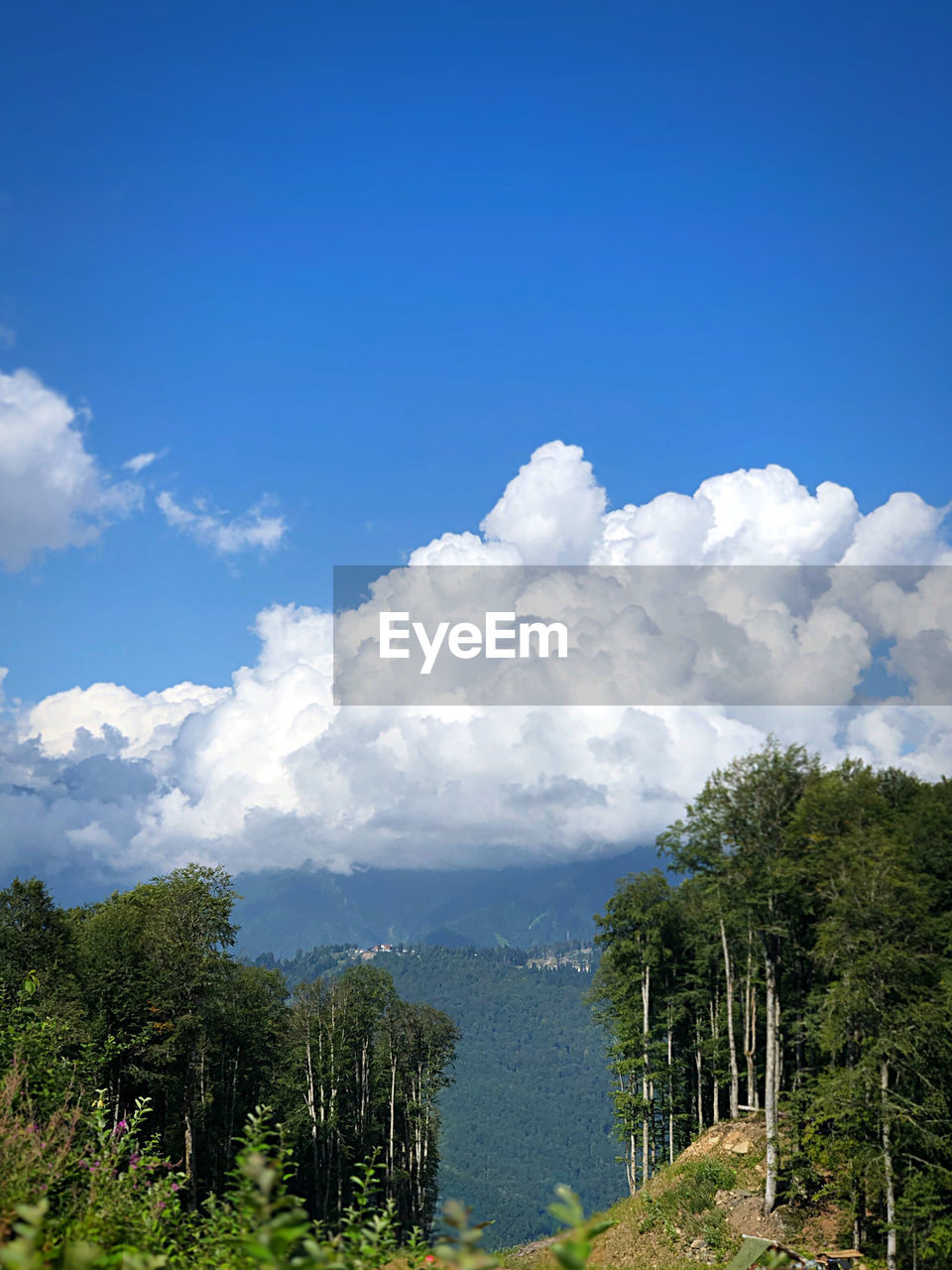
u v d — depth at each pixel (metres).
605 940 47.72
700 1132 46.81
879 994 26.83
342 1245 6.83
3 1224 6.35
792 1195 31.80
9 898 41.34
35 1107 10.09
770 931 32.94
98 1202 8.03
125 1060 39.41
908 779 38.59
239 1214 7.44
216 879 43.91
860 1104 26.28
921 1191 24.72
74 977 39.72
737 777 33.69
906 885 27.75
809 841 32.16
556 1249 3.61
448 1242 4.01
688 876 36.44
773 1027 33.41
